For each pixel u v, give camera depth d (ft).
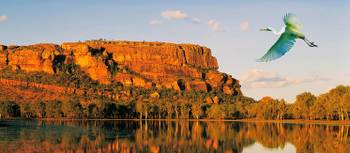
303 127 619.67
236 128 610.24
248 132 514.68
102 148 317.83
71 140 371.15
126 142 367.04
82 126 606.55
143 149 319.06
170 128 601.21
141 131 517.96
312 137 428.56
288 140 398.42
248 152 307.17
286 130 550.36
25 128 531.50
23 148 302.45
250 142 382.01
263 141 390.83
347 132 498.28
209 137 436.35
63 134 437.58
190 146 345.92
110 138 403.54
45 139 373.40
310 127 618.85
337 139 401.70
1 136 398.01
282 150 317.42
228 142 382.22
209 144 362.94
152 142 371.76
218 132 515.50
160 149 321.52
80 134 442.91
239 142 382.42
